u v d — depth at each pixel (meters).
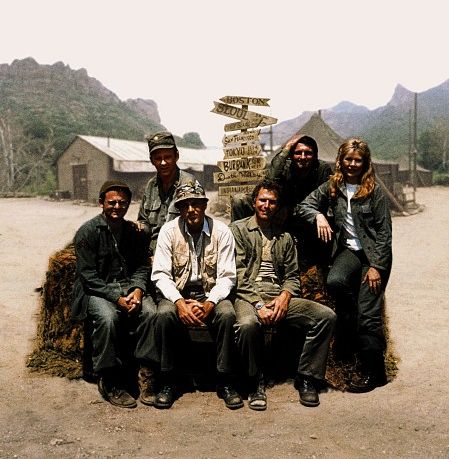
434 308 6.61
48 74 153.50
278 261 3.97
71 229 16.48
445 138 60.72
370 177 3.79
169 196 4.41
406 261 11.02
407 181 44.84
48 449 2.94
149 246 4.37
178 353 4.07
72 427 3.24
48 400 3.66
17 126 64.75
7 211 23.67
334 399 3.74
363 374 3.91
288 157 4.30
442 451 2.94
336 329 4.05
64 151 34.59
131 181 33.03
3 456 2.84
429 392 3.84
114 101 166.38
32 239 13.94
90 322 4.04
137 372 4.00
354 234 3.87
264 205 3.89
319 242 4.30
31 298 6.86
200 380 4.11
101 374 3.70
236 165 6.25
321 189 4.08
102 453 2.90
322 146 24.89
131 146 37.19
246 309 3.71
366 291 3.78
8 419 3.33
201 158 40.38
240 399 3.63
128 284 3.89
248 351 3.59
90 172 33.09
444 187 44.03
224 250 3.84
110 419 3.38
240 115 6.17
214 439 3.10
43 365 4.20
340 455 2.90
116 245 3.84
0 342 4.90
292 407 3.60
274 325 3.69
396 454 2.91
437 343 5.07
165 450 2.95
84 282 3.75
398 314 6.30
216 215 19.97
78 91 153.12
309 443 3.04
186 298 3.85
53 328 4.27
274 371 4.17
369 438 3.11
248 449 2.97
